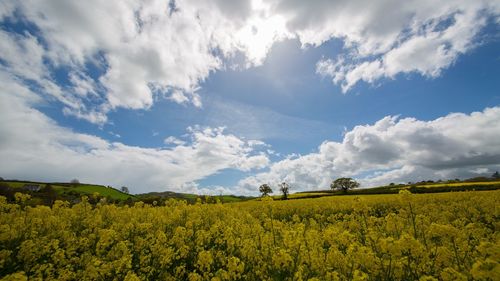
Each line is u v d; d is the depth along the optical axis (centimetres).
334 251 620
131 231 1120
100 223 1181
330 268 582
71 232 1077
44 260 813
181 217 1338
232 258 630
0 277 718
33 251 816
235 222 1095
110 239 887
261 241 804
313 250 650
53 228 1083
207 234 937
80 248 940
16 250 858
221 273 630
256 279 669
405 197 713
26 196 1188
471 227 743
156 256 845
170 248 818
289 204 2617
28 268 757
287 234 654
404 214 1057
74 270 809
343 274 585
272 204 860
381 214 2034
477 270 366
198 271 788
